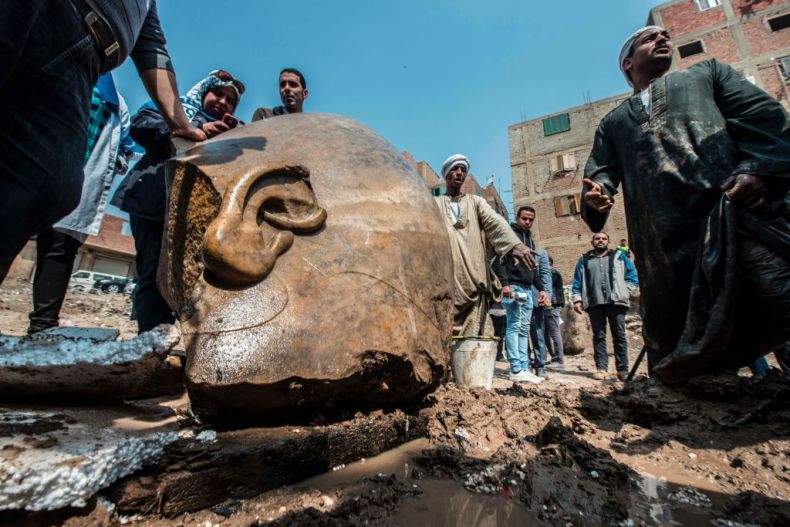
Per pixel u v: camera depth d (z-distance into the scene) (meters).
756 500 1.45
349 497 1.45
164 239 2.30
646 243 2.80
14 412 1.48
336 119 2.83
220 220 1.75
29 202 1.63
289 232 1.90
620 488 1.60
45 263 3.17
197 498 1.32
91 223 3.40
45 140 1.59
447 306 2.37
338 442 1.73
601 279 5.94
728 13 19.44
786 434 2.00
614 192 3.24
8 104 1.46
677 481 1.68
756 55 18.52
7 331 4.84
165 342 1.63
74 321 7.70
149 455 1.30
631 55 3.29
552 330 7.23
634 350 9.80
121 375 1.65
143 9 1.93
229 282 1.73
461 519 1.33
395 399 2.08
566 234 21.16
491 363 3.61
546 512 1.40
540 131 23.45
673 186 2.64
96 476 1.12
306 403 1.71
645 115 2.88
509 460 1.79
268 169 1.95
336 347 1.70
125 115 4.03
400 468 1.74
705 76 2.75
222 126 2.79
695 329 2.40
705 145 2.56
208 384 1.49
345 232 2.03
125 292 19.03
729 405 2.30
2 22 1.28
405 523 1.29
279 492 1.47
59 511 1.08
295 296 1.75
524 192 22.98
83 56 1.64
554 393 2.77
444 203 4.17
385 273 2.00
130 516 1.24
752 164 2.26
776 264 2.19
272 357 1.58
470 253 3.88
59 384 1.60
